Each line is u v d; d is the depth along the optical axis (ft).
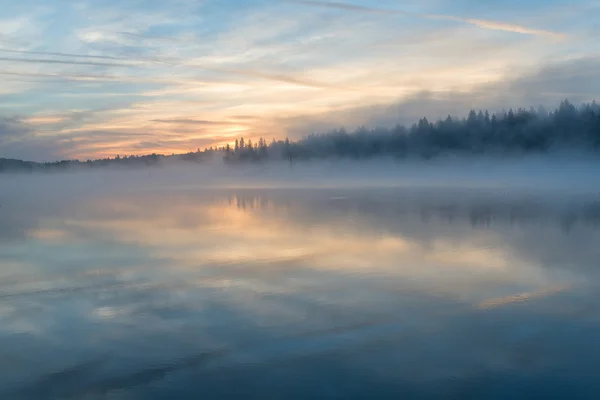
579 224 65.87
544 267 40.98
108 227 68.28
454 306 31.45
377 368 23.43
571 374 22.61
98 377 22.79
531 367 23.35
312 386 21.93
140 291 35.47
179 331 27.89
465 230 61.36
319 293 34.45
